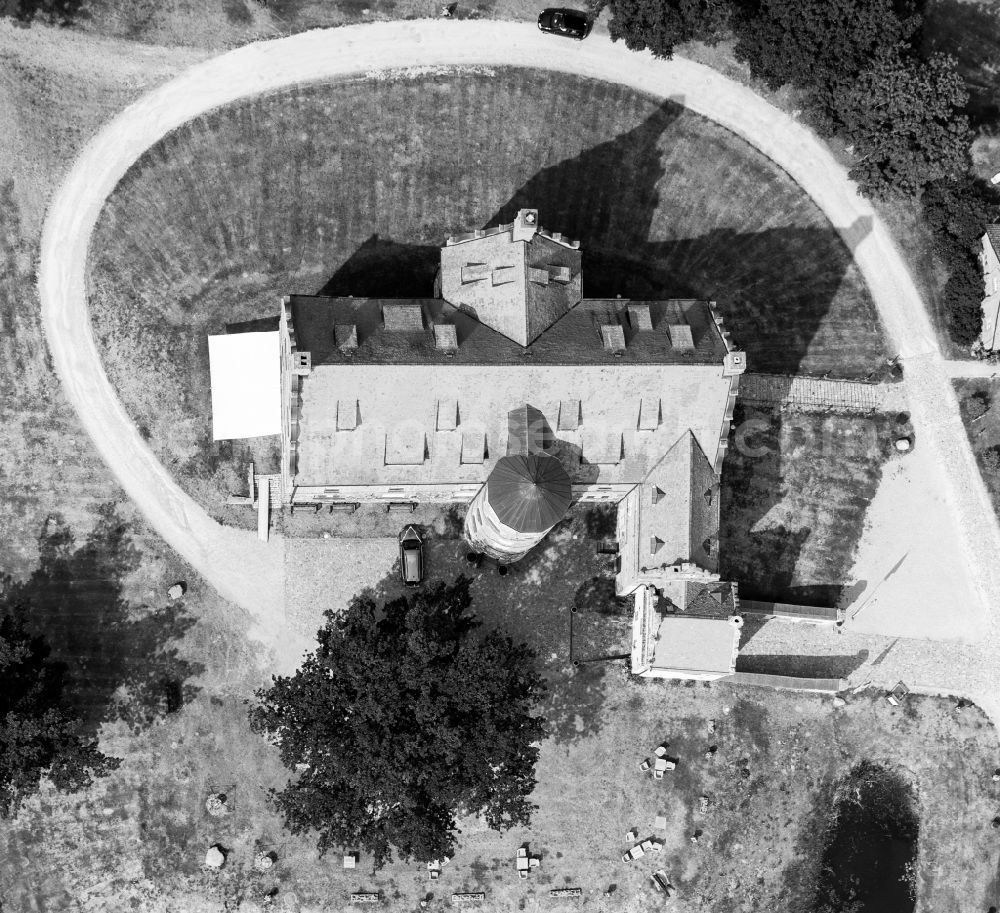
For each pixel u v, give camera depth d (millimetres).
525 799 71625
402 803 61688
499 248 62625
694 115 75875
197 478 71375
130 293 71812
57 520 70562
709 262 75438
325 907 70875
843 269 76188
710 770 73125
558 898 71875
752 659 73500
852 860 73875
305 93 73250
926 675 74750
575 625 72312
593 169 74875
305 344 58000
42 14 71875
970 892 74438
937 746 74750
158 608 70750
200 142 72500
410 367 58094
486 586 71938
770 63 71562
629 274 74688
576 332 62438
